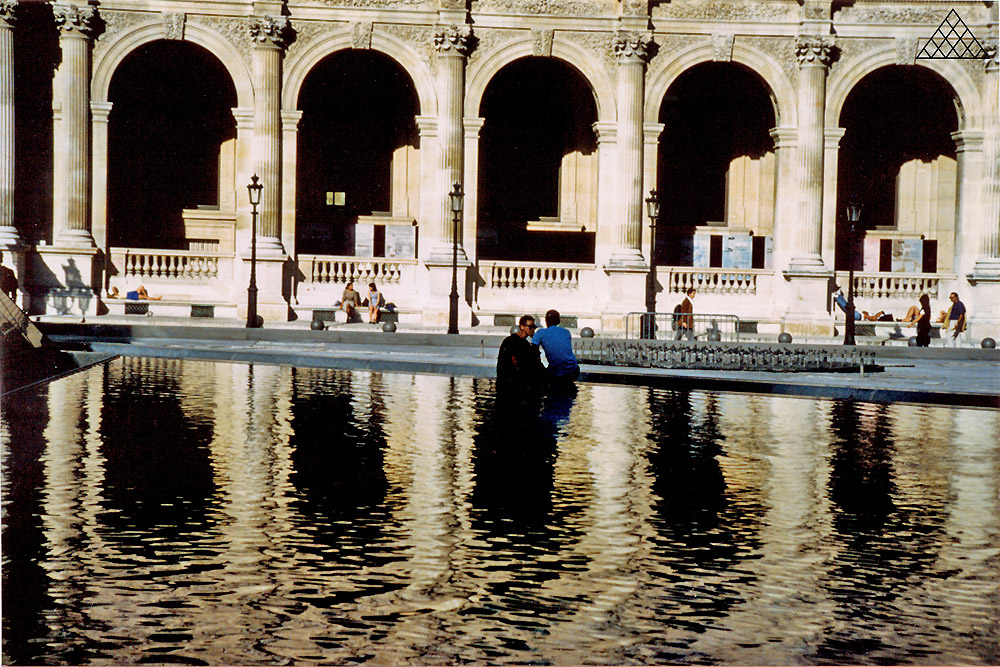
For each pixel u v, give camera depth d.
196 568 11.16
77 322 46.72
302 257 51.66
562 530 12.92
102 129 50.72
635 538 12.64
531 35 52.72
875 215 58.44
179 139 55.56
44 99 50.44
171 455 16.92
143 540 12.10
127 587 10.55
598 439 19.48
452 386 28.16
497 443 18.73
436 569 11.29
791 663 9.04
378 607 10.15
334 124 56.41
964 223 54.53
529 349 26.52
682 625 9.85
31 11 49.97
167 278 50.88
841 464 17.52
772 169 57.47
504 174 57.69
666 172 58.41
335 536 12.43
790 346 43.41
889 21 53.88
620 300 52.44
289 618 9.83
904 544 12.59
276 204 51.50
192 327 44.59
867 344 49.97
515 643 9.36
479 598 10.45
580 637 9.52
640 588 10.83
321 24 51.81
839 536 12.91
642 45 52.75
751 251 57.50
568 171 57.56
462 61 52.25
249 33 51.34
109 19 50.69
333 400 24.52
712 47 53.31
